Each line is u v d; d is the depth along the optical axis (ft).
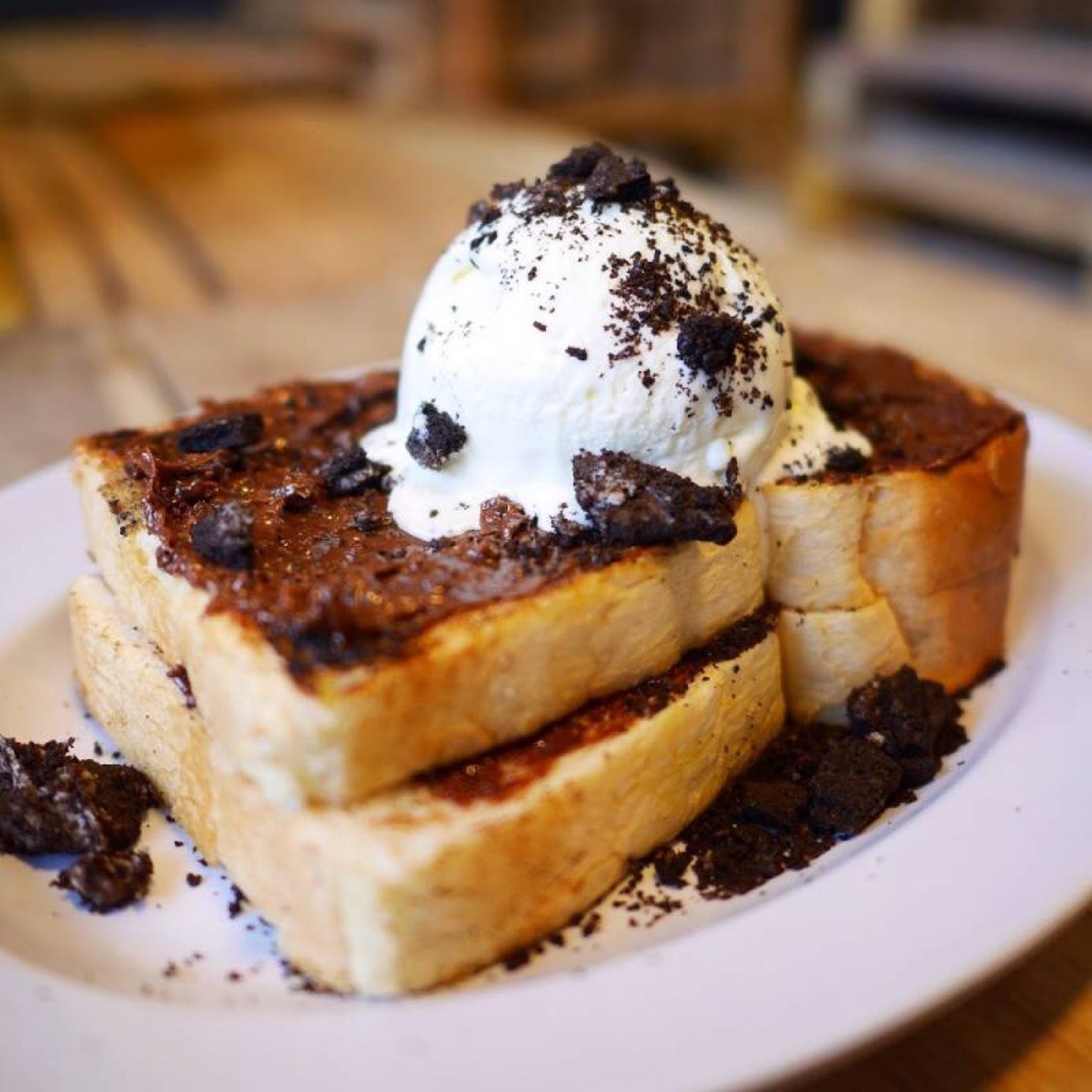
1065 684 0.68
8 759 0.65
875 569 0.70
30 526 0.83
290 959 0.57
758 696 0.67
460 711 0.57
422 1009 0.50
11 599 0.77
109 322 1.29
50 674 0.75
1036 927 0.51
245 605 0.57
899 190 2.06
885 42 2.18
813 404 0.72
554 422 0.62
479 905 0.55
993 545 0.73
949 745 0.68
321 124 2.14
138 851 0.63
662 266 0.64
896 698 0.68
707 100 2.54
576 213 0.66
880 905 0.53
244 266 1.47
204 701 0.59
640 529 0.60
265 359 1.19
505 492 0.64
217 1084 0.47
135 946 0.58
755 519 0.66
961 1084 0.51
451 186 1.79
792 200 2.32
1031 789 0.60
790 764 0.68
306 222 1.63
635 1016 0.49
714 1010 0.49
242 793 0.57
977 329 1.26
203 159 1.92
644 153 2.61
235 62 2.51
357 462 0.69
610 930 0.58
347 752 0.54
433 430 0.64
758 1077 0.46
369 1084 0.47
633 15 2.44
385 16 2.36
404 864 0.53
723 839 0.63
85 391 1.12
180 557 0.61
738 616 0.67
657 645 0.63
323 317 1.30
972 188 1.94
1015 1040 0.53
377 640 0.55
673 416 0.63
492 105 2.33
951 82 1.98
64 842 0.62
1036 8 2.11
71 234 1.59
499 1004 0.50
